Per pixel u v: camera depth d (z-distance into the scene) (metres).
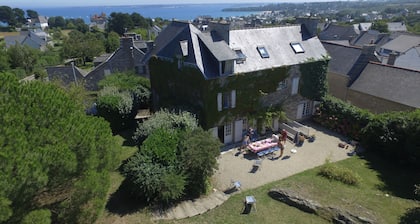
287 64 22.88
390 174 17.81
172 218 13.07
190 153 14.95
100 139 11.09
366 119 21.69
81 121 10.84
